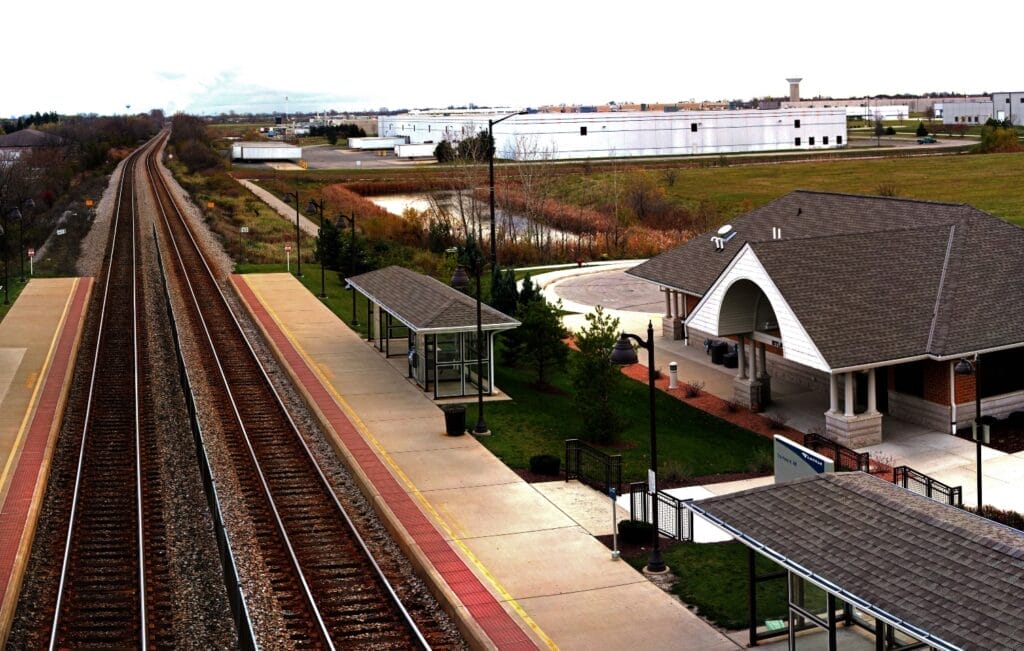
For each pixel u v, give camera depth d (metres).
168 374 41.00
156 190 119.62
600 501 27.20
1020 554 14.73
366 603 20.59
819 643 17.53
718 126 175.50
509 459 30.66
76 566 22.55
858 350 32.25
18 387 38.16
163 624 19.69
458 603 20.34
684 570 22.34
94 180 136.38
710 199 109.69
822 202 47.06
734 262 35.47
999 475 29.58
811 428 34.53
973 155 147.38
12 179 104.19
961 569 14.86
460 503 26.66
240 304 56.59
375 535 24.77
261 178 141.25
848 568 15.71
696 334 46.91
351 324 50.34
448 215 93.38
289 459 30.52
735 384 37.50
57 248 75.19
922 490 27.95
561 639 18.98
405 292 41.81
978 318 34.03
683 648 18.58
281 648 18.58
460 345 37.88
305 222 93.69
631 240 82.25
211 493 24.86
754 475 29.91
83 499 26.94
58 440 32.34
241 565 22.44
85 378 40.41
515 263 76.94
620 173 125.56
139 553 22.86
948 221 38.91
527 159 130.88
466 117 188.12
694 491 28.47
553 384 41.09
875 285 34.81
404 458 30.44
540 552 23.41
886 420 35.34
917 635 13.78
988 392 34.50
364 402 36.62
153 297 57.09
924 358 32.78
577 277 68.31
